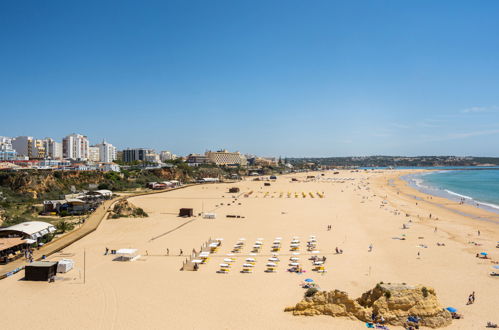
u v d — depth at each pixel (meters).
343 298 37.75
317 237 75.69
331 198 153.62
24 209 99.31
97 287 45.69
